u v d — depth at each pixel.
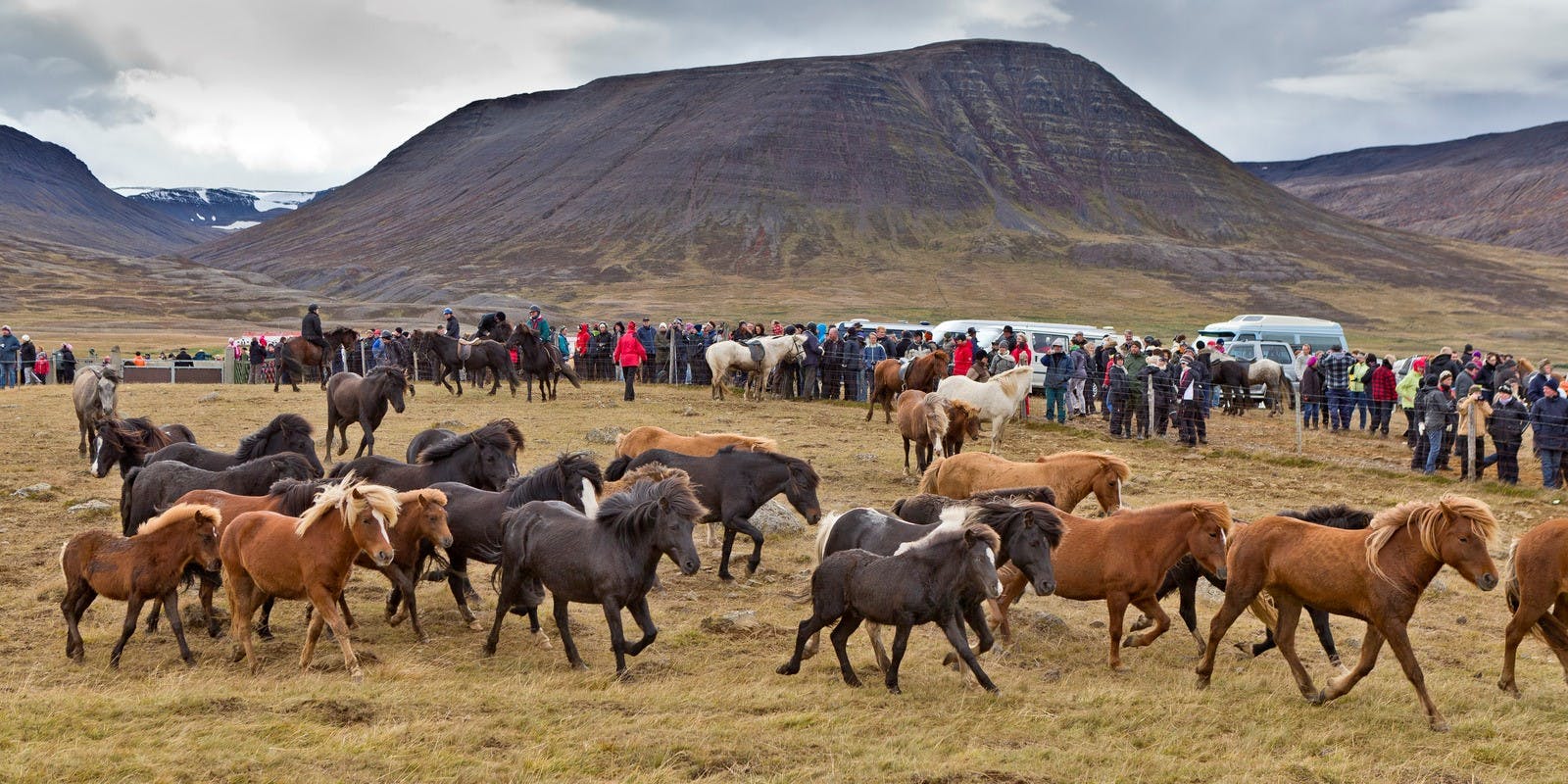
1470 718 9.34
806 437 24.89
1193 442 25.11
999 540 9.56
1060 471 13.65
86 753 7.69
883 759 8.06
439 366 35.28
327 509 9.81
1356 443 25.95
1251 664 11.07
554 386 30.67
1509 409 20.53
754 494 13.58
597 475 11.76
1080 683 10.24
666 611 12.34
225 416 26.42
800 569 14.21
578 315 146.25
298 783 7.36
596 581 9.95
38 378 37.12
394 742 8.09
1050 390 28.00
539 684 9.70
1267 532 9.95
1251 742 8.77
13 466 19.56
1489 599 13.91
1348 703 9.78
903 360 31.34
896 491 19.23
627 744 8.19
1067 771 8.03
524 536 10.46
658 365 37.62
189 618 11.48
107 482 18.48
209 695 8.94
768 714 9.06
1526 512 18.34
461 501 11.63
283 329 127.19
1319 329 38.53
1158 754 8.46
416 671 9.91
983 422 27.48
